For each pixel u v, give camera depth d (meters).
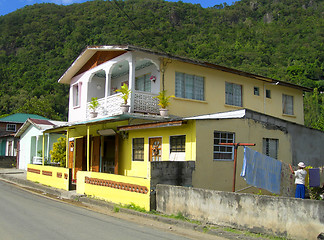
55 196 12.96
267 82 18.20
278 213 6.57
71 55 59.75
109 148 15.91
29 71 61.34
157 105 13.82
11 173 22.05
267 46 68.50
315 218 6.01
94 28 57.88
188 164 10.16
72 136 18.36
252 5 104.69
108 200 10.86
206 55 50.75
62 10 83.06
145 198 9.25
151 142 12.57
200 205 8.01
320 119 24.86
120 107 12.63
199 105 15.19
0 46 70.25
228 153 11.56
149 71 14.90
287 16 93.81
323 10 93.44
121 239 6.36
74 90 18.59
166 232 7.27
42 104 48.72
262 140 12.49
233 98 16.80
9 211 9.05
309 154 14.10
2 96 55.91
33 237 6.23
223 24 79.94
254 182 9.03
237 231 7.04
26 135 26.31
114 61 14.47
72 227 7.28
